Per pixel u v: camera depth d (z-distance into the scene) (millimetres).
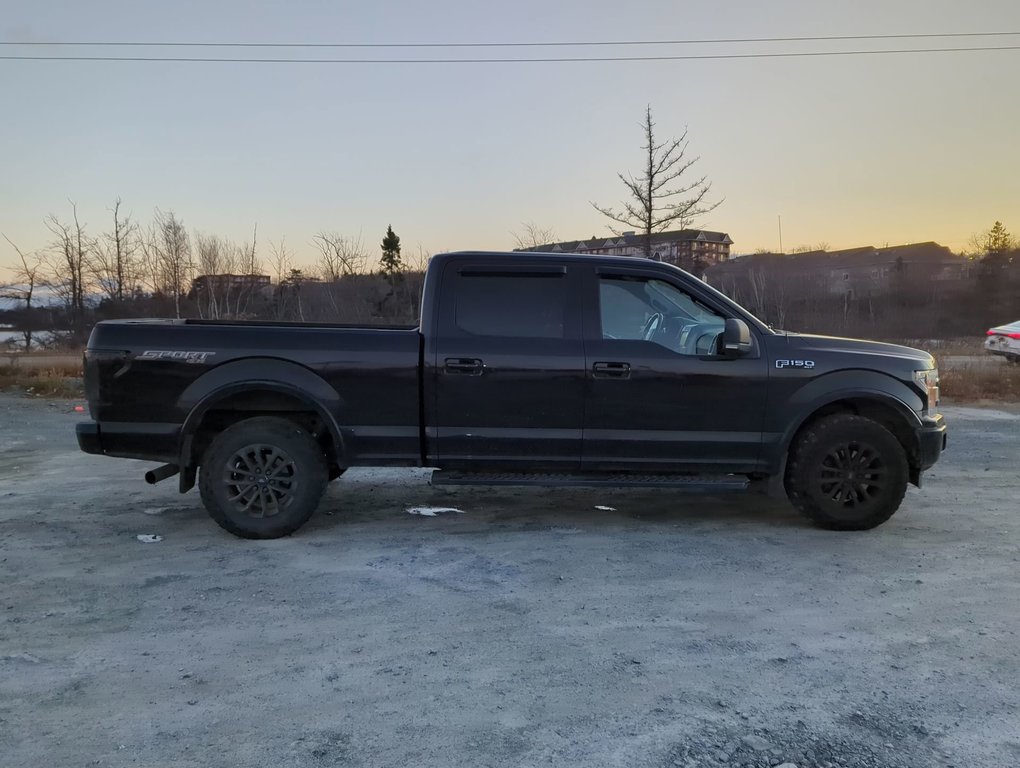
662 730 2693
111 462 7773
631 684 3039
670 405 4992
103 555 4648
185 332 4902
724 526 5387
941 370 14609
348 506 5934
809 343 5172
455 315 5039
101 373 4832
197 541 4953
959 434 9602
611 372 4945
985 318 38344
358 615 3738
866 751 2570
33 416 11016
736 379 4996
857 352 5141
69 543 4898
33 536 5047
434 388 4949
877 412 5254
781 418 5035
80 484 6699
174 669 3154
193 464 5098
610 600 3947
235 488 4930
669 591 4078
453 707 2855
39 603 3861
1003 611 3814
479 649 3363
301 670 3156
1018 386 13633
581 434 5000
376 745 2596
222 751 2553
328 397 4922
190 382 4852
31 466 7555
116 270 33094
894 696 2951
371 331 5031
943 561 4594
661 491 6520
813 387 5031
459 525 5391
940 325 36250
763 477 5383
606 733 2676
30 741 2600
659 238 21406
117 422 4875
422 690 2990
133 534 5113
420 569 4418
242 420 5027
